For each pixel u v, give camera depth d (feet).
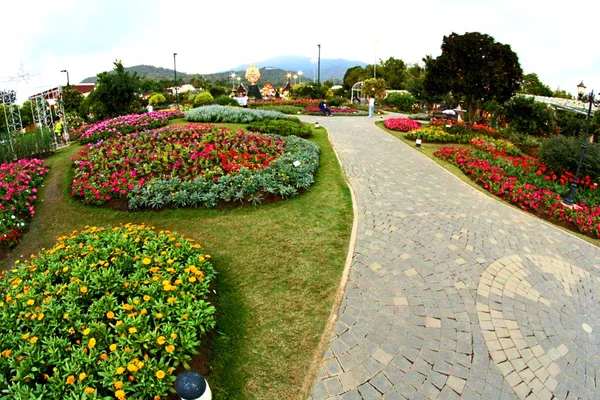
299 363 11.52
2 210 20.72
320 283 15.34
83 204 22.77
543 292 15.71
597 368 11.94
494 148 40.68
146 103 106.01
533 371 11.55
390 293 14.82
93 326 10.82
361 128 53.06
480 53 45.98
